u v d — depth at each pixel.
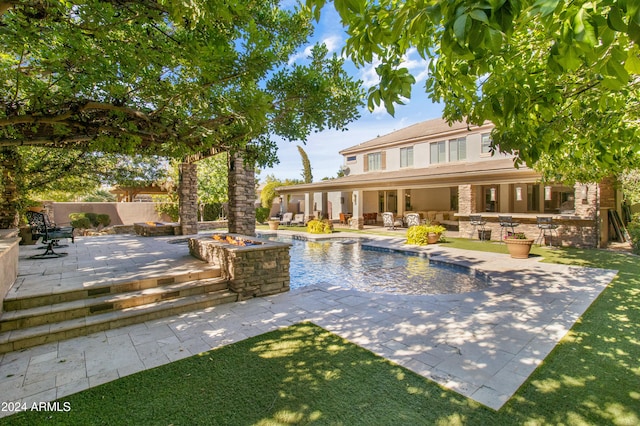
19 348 3.74
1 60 3.04
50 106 3.23
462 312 4.89
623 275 7.07
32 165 8.65
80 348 3.75
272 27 4.24
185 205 13.80
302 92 4.23
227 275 5.92
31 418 2.51
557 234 11.62
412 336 4.02
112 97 3.64
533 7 1.16
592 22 1.25
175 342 3.89
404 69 1.96
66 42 2.73
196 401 2.71
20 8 2.42
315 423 2.42
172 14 2.49
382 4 1.91
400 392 2.81
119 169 10.80
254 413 2.55
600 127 2.77
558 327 4.26
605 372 3.11
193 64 3.15
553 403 2.63
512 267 8.13
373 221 23.19
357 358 3.44
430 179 15.16
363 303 5.39
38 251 8.75
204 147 4.62
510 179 12.45
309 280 7.89
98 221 17.39
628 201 14.90
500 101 2.28
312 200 24.12
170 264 6.80
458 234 15.30
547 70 2.38
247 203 10.38
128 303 4.84
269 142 5.62
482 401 2.67
